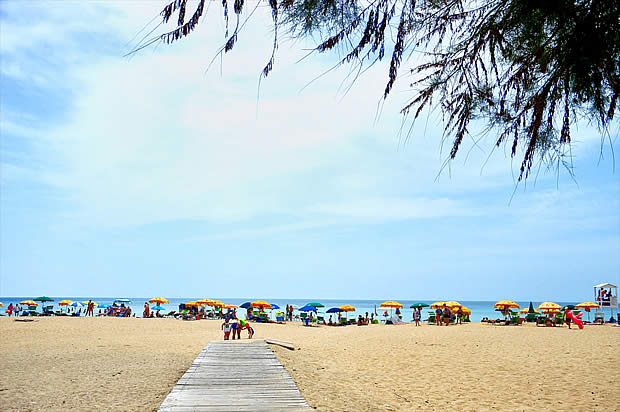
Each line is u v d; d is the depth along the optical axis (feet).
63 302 140.05
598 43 5.83
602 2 5.74
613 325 92.99
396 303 117.60
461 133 6.81
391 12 5.90
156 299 137.49
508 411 27.53
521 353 48.39
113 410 22.71
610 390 31.35
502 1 6.33
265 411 19.40
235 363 32.37
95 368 35.58
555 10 5.95
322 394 28.99
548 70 6.65
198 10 4.96
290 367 37.42
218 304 124.77
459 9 6.46
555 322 93.71
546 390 32.35
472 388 33.63
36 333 73.31
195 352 47.29
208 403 20.70
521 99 6.84
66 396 25.72
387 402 29.09
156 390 27.40
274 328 94.99
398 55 5.91
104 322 100.37
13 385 28.78
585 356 45.16
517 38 6.45
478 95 6.79
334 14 5.65
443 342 58.59
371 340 62.44
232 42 5.10
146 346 52.80
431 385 34.71
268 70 5.46
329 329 90.99
